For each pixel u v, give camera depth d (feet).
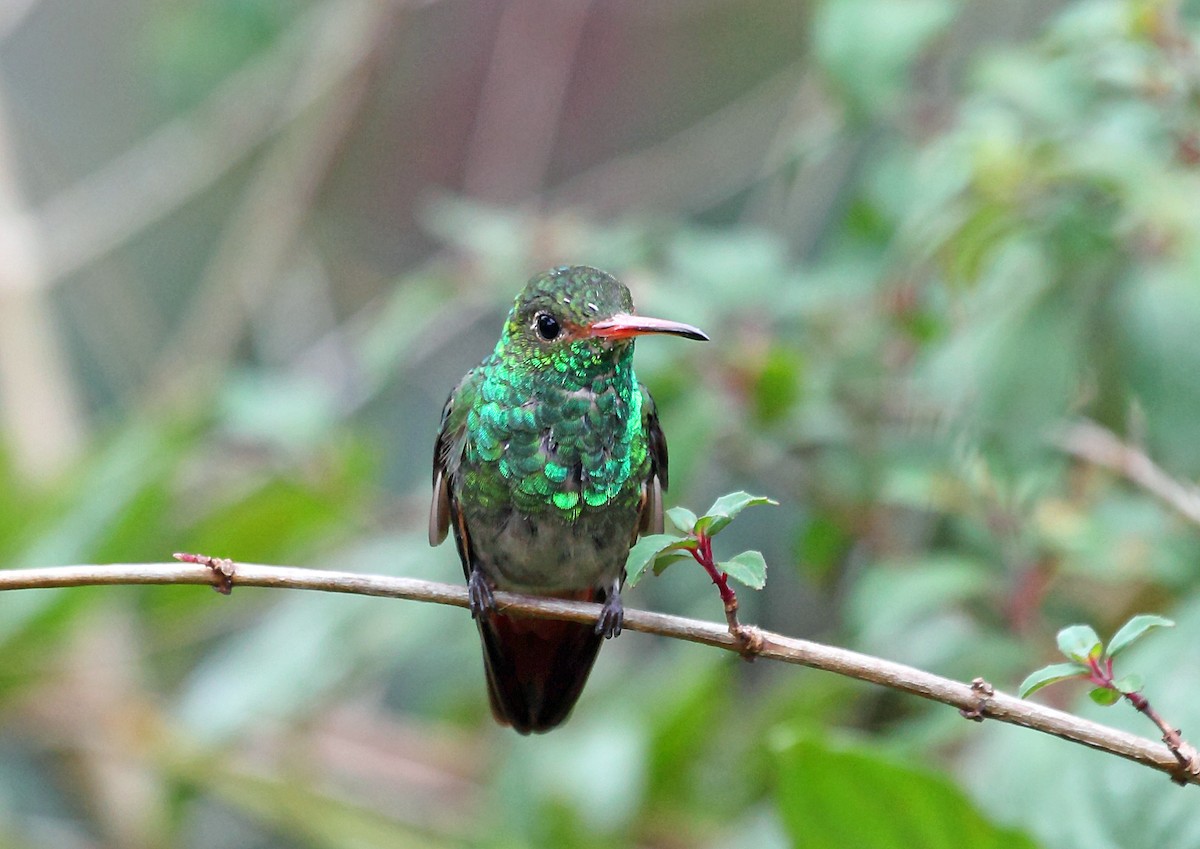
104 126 61.00
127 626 42.06
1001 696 17.93
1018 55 28.89
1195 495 28.58
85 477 38.29
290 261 52.03
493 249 34.14
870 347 32.58
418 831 38.27
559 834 34.42
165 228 57.52
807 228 41.75
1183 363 24.16
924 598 28.04
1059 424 26.73
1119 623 30.60
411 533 37.09
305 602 37.14
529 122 48.49
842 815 22.04
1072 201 26.11
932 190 28.40
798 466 33.73
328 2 53.93
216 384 41.09
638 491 23.91
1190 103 26.61
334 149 49.44
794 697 35.96
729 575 17.69
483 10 57.21
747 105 50.01
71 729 40.16
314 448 37.35
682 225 36.40
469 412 24.00
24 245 49.32
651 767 36.76
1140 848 22.35
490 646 24.39
